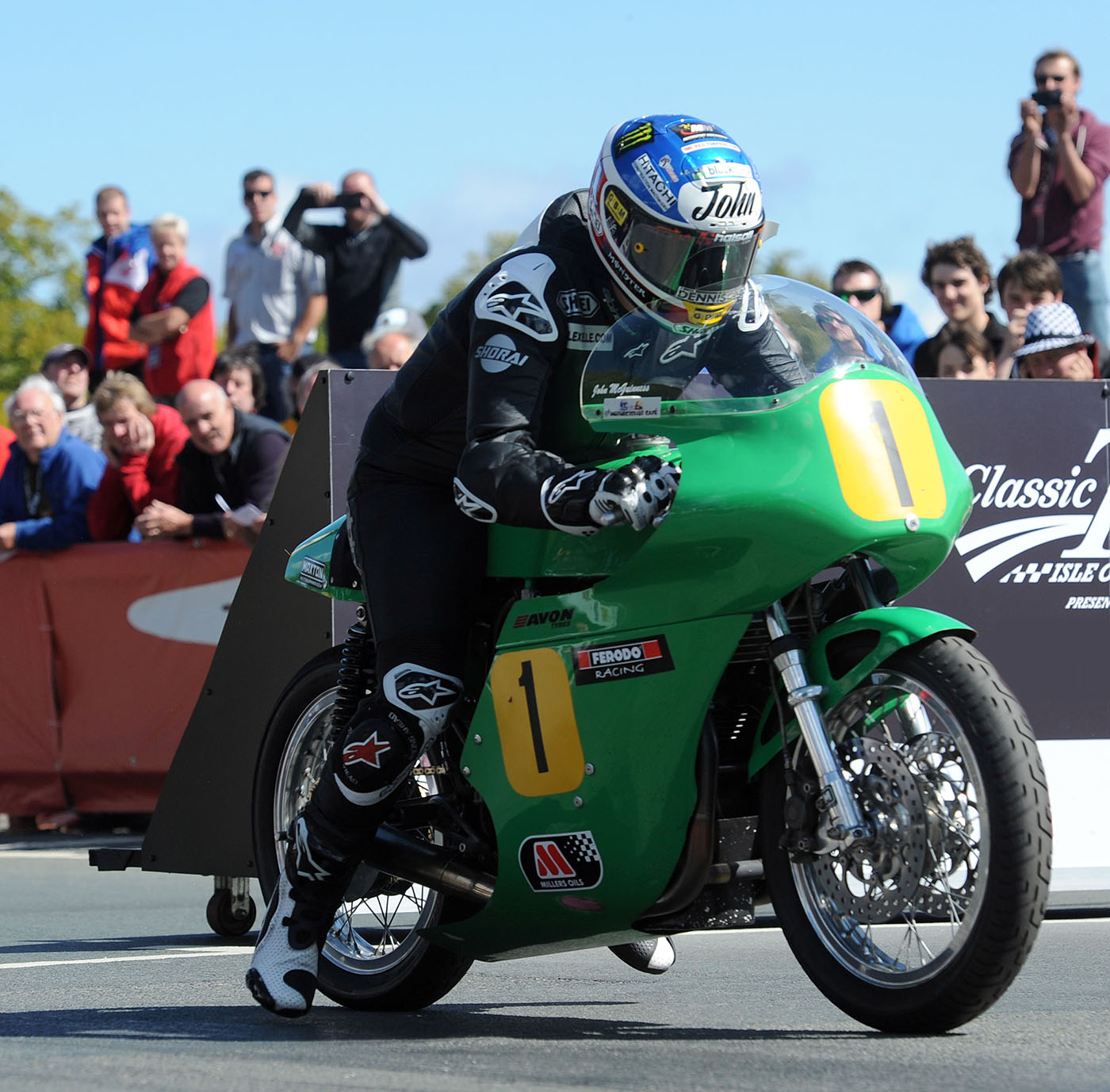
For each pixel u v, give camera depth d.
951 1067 7.48
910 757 7.98
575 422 8.79
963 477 8.62
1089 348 18.38
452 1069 7.74
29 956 12.55
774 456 8.16
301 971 9.20
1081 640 14.88
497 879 9.08
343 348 26.95
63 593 22.23
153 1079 7.53
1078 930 13.45
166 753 21.73
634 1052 8.20
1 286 111.25
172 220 27.62
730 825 8.52
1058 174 22.16
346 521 9.92
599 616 8.65
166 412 22.42
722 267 8.35
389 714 8.92
